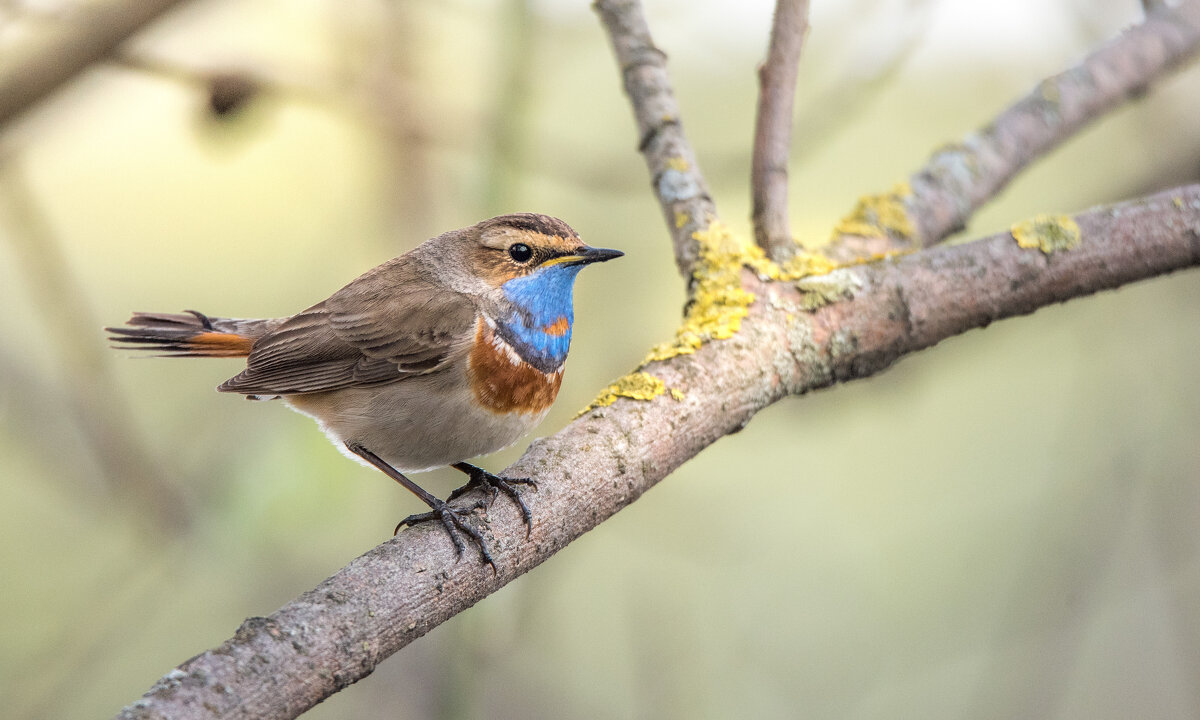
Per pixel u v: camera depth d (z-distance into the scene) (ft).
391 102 37.37
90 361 34.27
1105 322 39.06
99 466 34.17
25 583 43.55
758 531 45.75
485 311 27.25
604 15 29.19
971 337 38.19
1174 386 36.76
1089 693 40.06
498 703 37.42
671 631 37.86
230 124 35.81
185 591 42.47
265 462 31.63
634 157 37.11
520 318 27.50
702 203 26.61
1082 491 37.76
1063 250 24.53
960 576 44.21
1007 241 24.80
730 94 43.57
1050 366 47.98
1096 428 38.88
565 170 36.70
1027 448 47.52
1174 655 39.47
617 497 21.09
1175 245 24.67
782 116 26.61
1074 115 30.86
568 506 20.40
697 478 47.62
